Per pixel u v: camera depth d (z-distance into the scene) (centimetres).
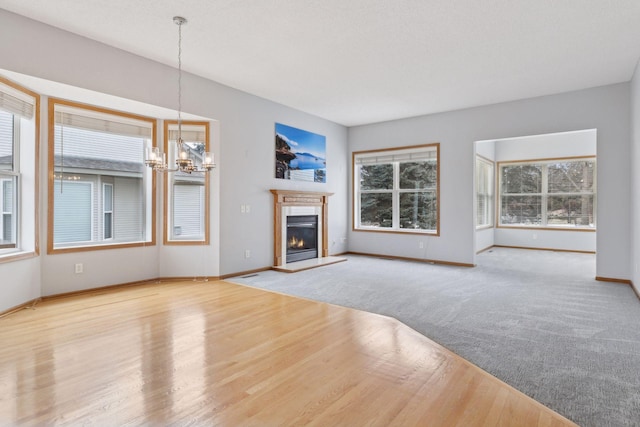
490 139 602
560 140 851
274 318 333
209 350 258
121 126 457
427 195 689
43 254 391
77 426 169
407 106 615
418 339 282
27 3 309
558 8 313
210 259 510
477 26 345
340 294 425
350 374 223
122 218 471
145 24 344
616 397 203
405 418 177
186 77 464
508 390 206
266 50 399
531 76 475
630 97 488
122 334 289
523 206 908
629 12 319
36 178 381
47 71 346
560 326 317
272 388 205
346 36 366
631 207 482
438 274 549
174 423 172
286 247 617
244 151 544
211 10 318
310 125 671
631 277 480
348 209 779
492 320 333
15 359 241
